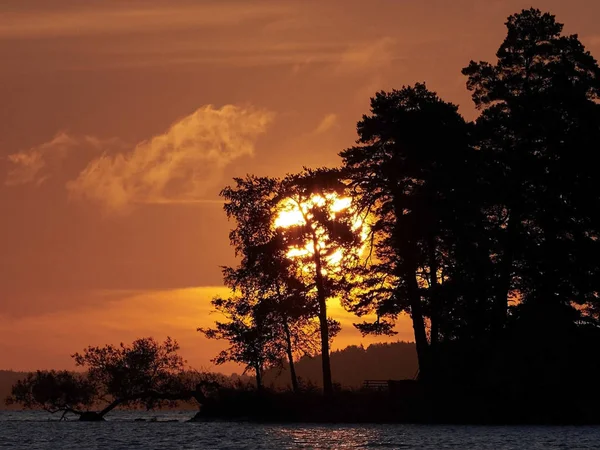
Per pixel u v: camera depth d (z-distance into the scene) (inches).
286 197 5757.9
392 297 5418.3
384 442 3949.3
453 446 3705.7
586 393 5128.0
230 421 5861.2
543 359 5123.0
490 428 4729.3
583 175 5300.2
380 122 5565.9
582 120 5408.5
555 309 5182.1
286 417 5753.0
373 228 5497.1
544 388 5108.3
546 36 5664.4
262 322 5880.9
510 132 5546.3
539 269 5167.3
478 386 5216.5
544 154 5497.1
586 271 5142.7
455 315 5142.7
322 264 5718.5
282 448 3789.4
